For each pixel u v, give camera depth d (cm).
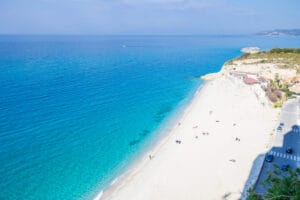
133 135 4994
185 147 4328
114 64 13862
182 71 11794
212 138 4578
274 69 9656
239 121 5247
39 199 3206
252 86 7462
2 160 3984
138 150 4419
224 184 3291
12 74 10331
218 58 16888
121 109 6431
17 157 4088
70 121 5575
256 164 3644
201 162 3812
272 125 4944
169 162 3894
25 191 3331
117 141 4744
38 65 13000
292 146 4094
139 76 10544
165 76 10581
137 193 3262
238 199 3014
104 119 5759
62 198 3234
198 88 8544
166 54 19562
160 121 5694
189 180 3422
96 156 4216
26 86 8375
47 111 6122
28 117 5703
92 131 5128
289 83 7769
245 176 3406
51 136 4841
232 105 6266
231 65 11200
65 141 4678
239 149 4106
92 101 7025
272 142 4234
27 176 3631
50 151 4316
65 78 9838
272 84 7444
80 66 12975
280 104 5959
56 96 7356
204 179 3422
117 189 3391
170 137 4819
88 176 3684
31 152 4250
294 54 12075
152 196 3175
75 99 7144
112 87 8606
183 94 7831
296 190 1257
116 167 3916
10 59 15275
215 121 5344
